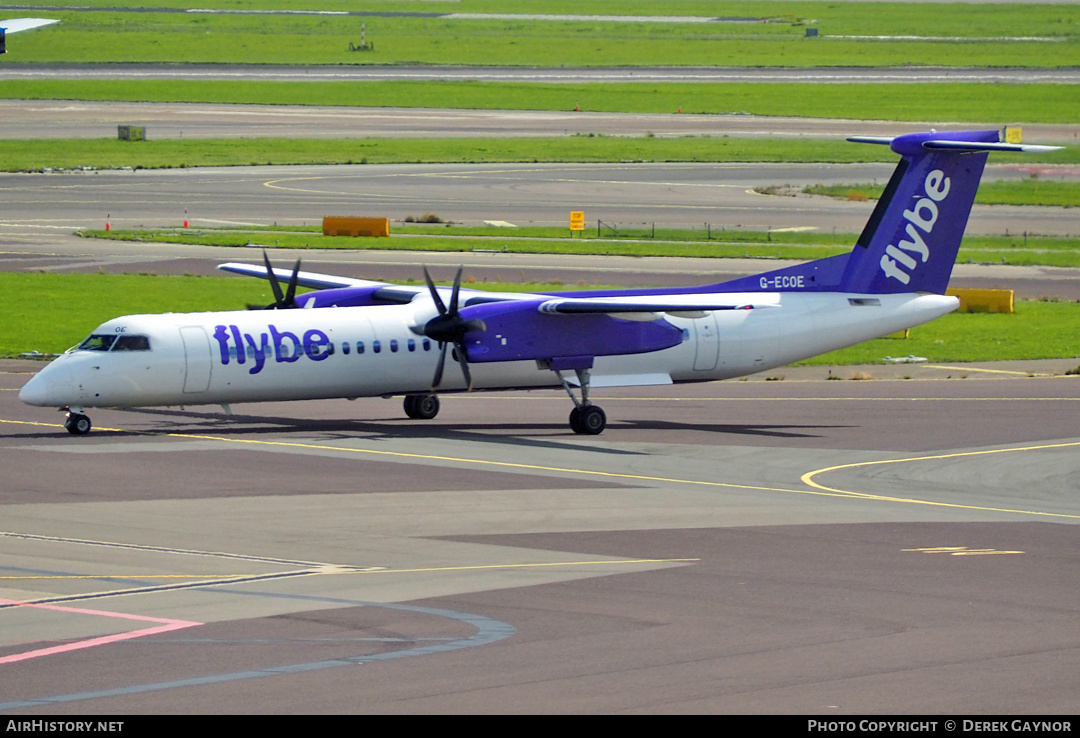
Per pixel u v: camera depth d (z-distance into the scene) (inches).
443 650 2241.6
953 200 6008.9
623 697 1984.5
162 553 3063.5
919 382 7047.2
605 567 2962.6
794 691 2021.4
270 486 4003.4
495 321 5201.8
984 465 4699.8
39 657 2188.7
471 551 3137.3
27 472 4141.2
